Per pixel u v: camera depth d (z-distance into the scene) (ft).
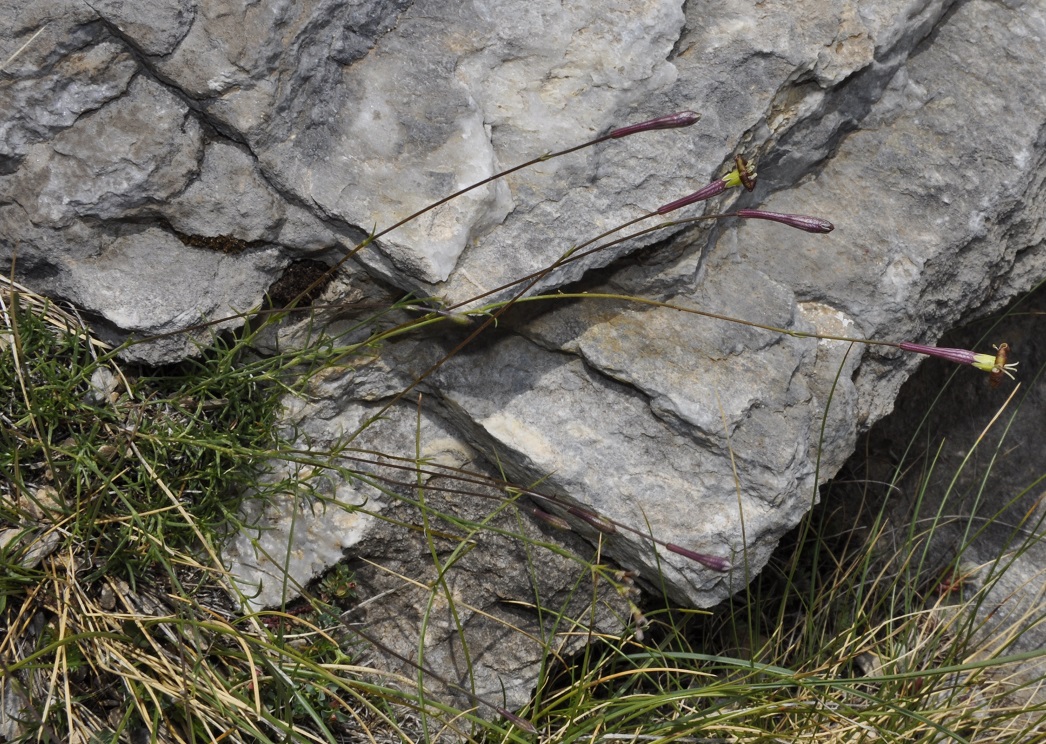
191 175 7.57
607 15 8.10
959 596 11.69
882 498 12.05
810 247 9.21
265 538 8.79
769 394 8.77
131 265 7.72
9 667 6.98
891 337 9.26
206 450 8.25
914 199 9.40
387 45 7.83
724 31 8.59
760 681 9.98
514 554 9.41
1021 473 11.86
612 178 8.27
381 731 8.90
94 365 7.79
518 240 8.05
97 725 7.88
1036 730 10.39
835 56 8.82
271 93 7.40
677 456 8.87
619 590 8.43
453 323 8.70
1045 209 9.98
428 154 7.78
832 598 10.78
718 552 8.75
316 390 8.77
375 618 9.18
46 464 8.18
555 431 8.82
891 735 8.74
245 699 7.86
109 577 8.18
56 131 7.31
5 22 6.97
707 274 9.07
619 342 8.76
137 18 7.02
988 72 9.71
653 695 8.77
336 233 7.93
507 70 8.04
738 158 7.30
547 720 8.95
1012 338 11.76
